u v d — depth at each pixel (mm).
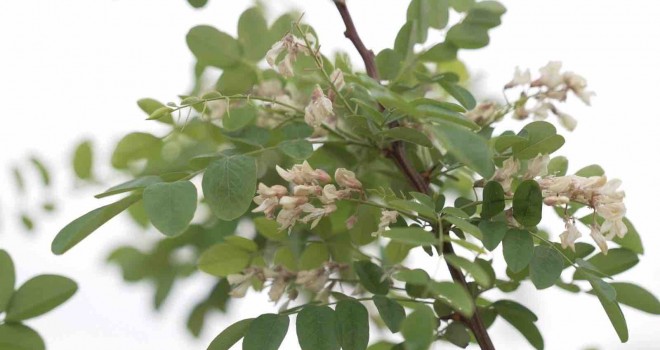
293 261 1414
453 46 1420
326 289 1384
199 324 1479
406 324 1184
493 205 1289
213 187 1285
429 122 1246
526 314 1360
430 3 1424
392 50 1397
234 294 1381
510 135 1303
